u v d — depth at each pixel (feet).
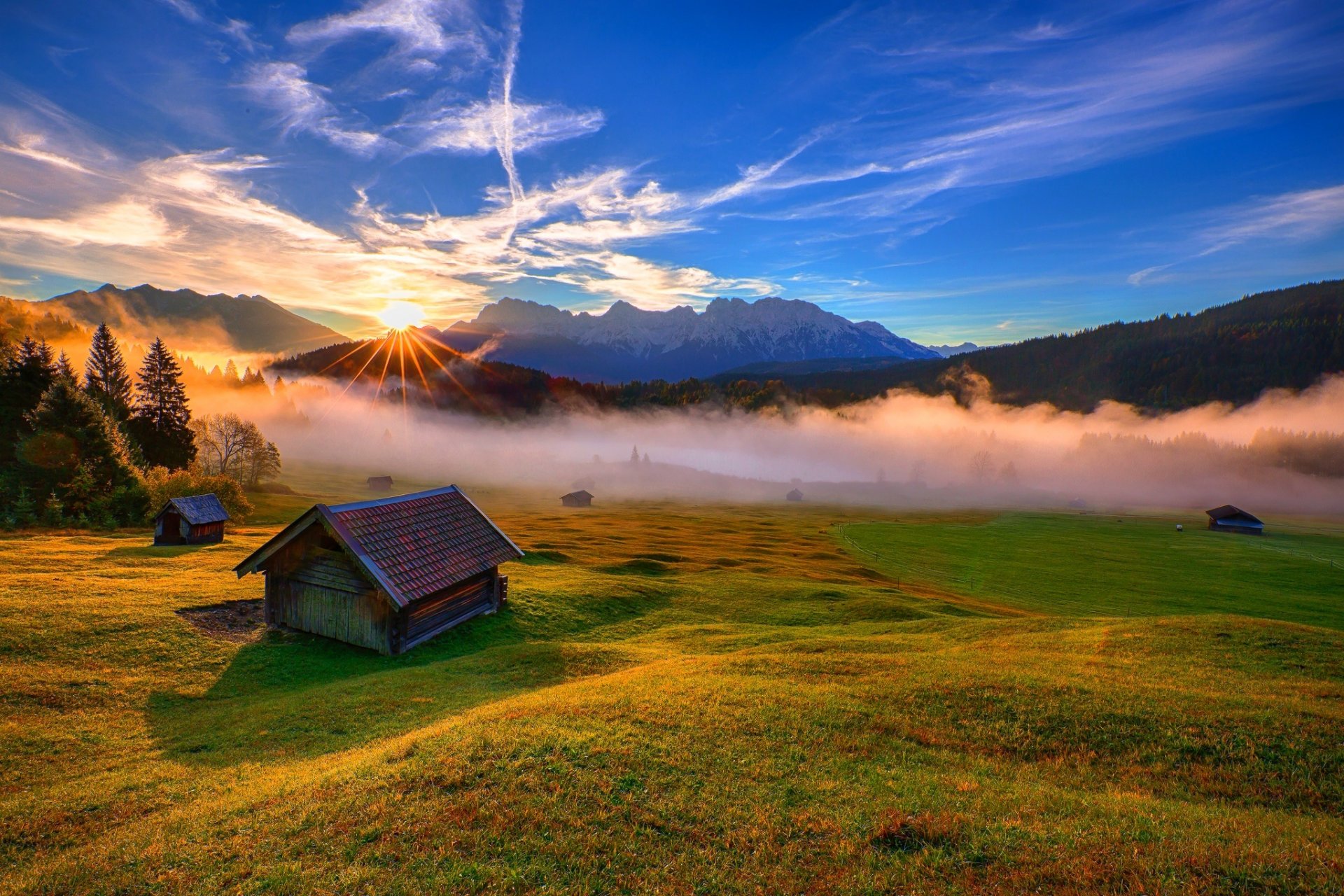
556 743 43.62
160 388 341.00
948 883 29.53
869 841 33.12
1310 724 48.03
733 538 359.25
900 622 115.24
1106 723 49.83
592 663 81.71
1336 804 38.63
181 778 46.96
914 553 313.73
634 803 36.47
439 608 97.60
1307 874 29.35
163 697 68.49
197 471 260.21
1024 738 48.42
